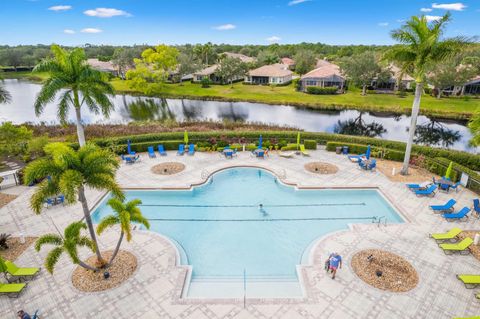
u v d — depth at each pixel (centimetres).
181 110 5812
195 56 10419
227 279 1415
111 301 1235
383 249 1565
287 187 2350
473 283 1284
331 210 2033
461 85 6131
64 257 1491
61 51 2150
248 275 1442
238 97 6838
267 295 1307
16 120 4875
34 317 1113
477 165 2559
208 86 8138
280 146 3108
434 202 2048
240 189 2323
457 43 2062
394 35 2189
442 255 1514
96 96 2252
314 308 1202
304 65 8988
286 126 4359
